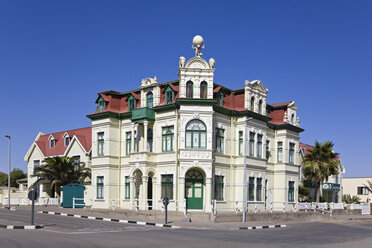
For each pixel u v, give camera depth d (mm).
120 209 35781
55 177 43250
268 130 42781
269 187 42312
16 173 82125
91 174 40750
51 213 34000
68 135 50500
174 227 26156
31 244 16016
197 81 34750
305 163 51281
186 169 33719
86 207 41438
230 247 16828
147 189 36156
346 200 64500
